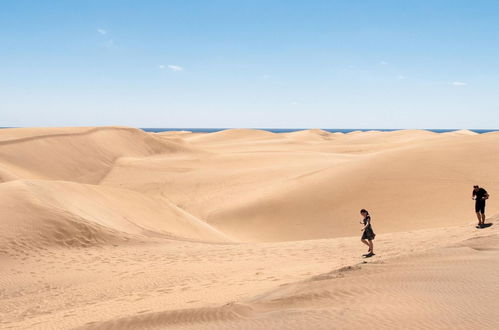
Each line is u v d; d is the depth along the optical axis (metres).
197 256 15.12
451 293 6.80
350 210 27.42
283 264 12.88
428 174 29.30
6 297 11.34
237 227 29.42
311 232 25.81
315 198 30.41
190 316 6.78
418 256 10.23
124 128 82.12
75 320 8.08
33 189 18.86
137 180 51.25
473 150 32.16
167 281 11.73
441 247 11.23
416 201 26.28
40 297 11.19
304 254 14.45
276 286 8.76
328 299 7.04
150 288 11.10
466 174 28.23
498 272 7.98
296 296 7.36
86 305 10.00
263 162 61.56
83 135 68.06
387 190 28.61
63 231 16.28
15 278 12.70
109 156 66.06
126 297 10.16
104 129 77.44
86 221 17.39
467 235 14.07
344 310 6.29
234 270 12.45
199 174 51.28
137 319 6.84
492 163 29.30
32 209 17.05
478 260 9.18
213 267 13.16
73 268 13.65
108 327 6.65
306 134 146.88
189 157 69.25
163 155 77.19
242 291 8.88
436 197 26.11
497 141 33.81
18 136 57.53
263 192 35.50
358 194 29.19
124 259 14.68
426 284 7.45
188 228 24.11
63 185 21.41
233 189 41.72
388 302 6.52
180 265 13.71
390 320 5.67
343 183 31.55
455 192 26.12
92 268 13.64
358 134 164.62
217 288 9.74
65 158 56.88
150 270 13.16
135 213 22.53
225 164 60.97
